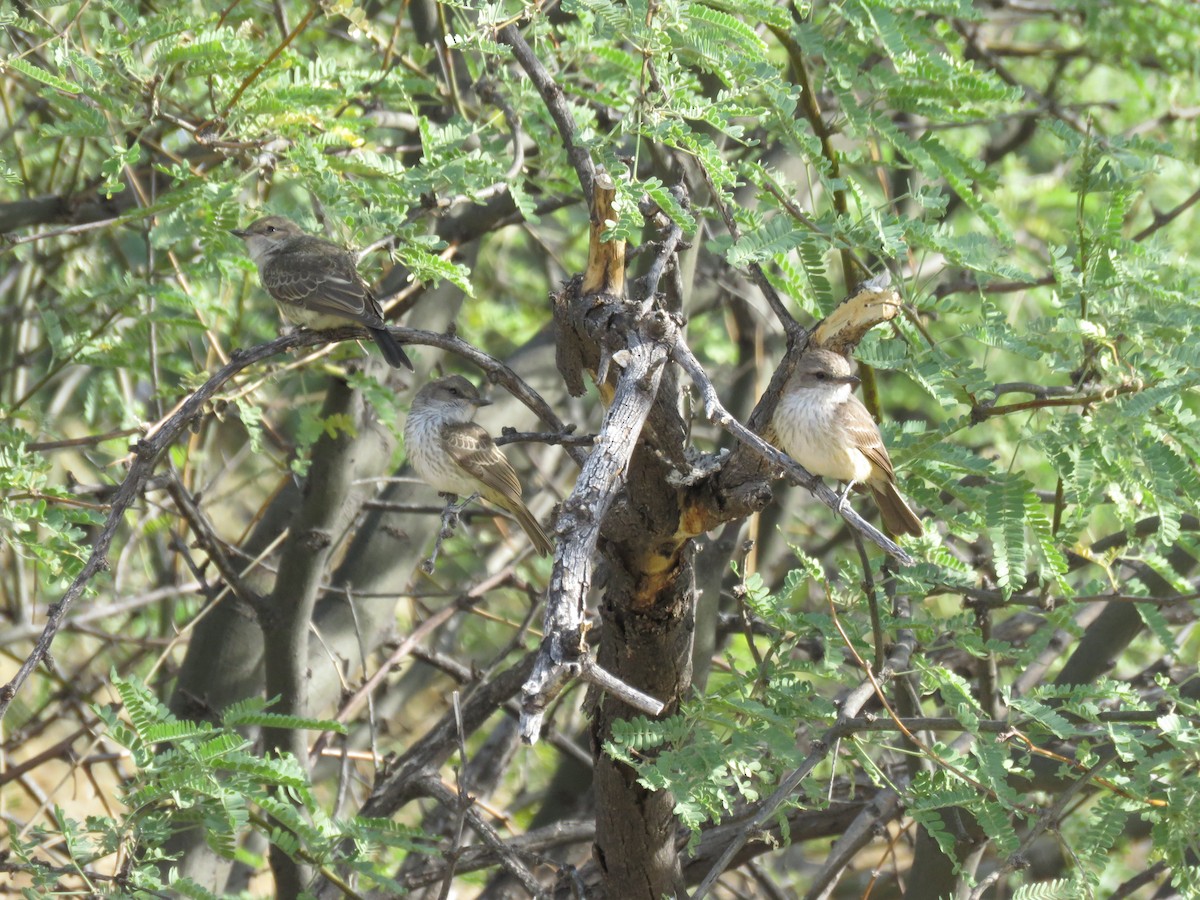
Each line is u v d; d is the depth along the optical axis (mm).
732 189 12031
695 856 11992
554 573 5664
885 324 9703
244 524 21188
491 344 21625
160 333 14203
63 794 18406
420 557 15430
